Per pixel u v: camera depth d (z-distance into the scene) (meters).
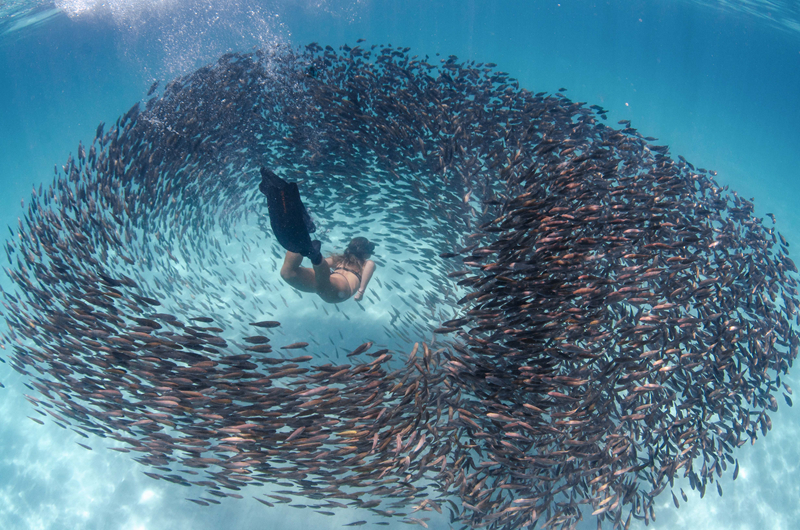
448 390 3.02
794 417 4.34
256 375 2.73
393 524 3.40
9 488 3.67
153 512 3.53
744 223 4.69
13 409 4.16
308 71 5.89
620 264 3.41
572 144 4.03
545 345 2.89
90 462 3.80
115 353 2.91
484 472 3.00
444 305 4.74
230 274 5.33
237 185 5.70
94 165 4.46
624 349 3.10
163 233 4.98
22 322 3.45
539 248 3.08
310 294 5.16
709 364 3.32
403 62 6.04
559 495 3.44
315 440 2.65
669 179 4.04
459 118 5.04
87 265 3.90
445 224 4.75
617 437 3.03
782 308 4.13
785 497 3.74
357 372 2.82
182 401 2.76
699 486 3.30
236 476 2.91
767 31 12.28
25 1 9.72
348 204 5.37
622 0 13.15
